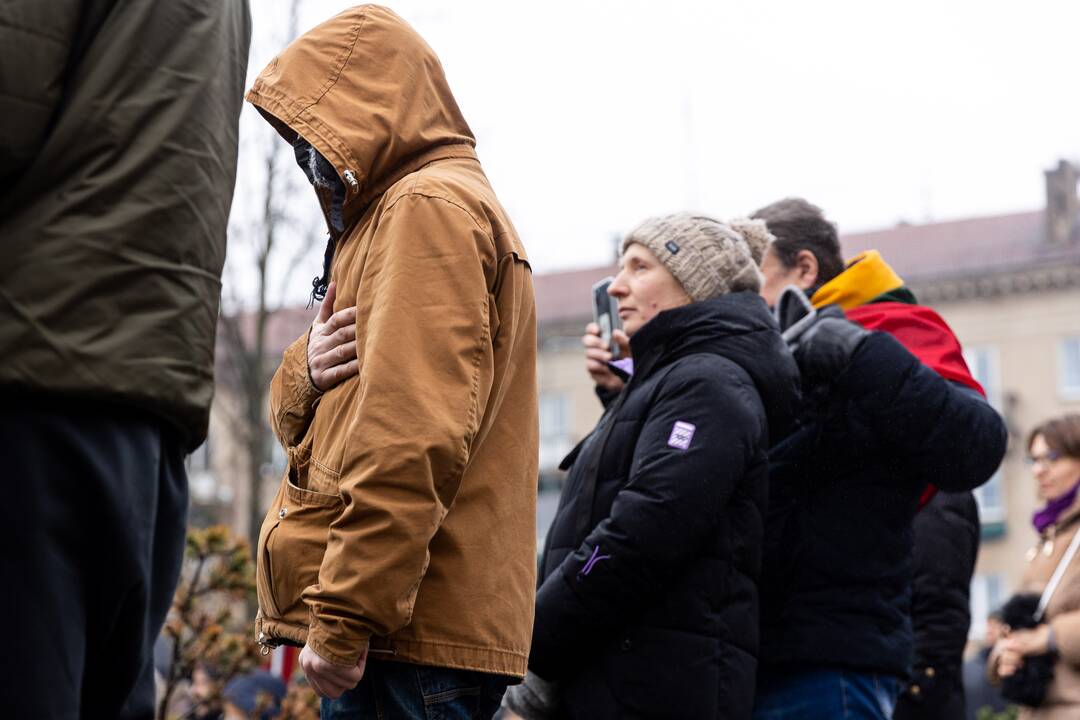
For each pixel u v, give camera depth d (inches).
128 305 85.2
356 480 104.7
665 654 146.5
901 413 164.2
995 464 170.4
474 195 115.6
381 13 122.0
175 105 89.2
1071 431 225.0
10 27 82.8
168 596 90.5
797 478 164.7
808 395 166.9
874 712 161.3
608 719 147.0
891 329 189.8
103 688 86.7
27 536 79.9
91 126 85.7
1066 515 224.7
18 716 78.4
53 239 83.4
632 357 163.9
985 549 1788.9
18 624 79.0
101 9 87.9
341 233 126.7
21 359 80.9
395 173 119.4
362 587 103.2
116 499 83.0
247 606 311.1
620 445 156.6
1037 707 210.5
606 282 199.8
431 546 111.3
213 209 91.0
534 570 118.6
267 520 118.9
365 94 118.3
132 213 86.0
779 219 203.6
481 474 114.9
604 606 146.2
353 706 111.4
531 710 154.9
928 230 1958.7
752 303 161.9
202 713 248.5
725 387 151.5
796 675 161.9
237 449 760.3
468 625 110.8
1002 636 213.0
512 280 117.1
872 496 165.9
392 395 106.0
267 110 120.5
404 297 109.3
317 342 119.3
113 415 84.6
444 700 110.6
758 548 152.9
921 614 203.0
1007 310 1834.4
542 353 1998.0
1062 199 1866.4
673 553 145.1
